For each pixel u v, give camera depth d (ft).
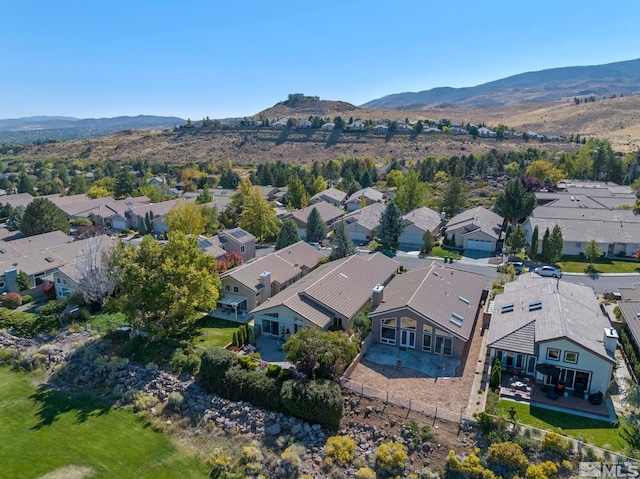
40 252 203.72
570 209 245.24
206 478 90.33
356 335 122.93
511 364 108.78
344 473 87.10
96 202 347.15
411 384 106.52
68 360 134.41
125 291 133.39
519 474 80.59
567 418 91.76
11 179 521.24
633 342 116.98
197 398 112.88
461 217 248.32
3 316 155.84
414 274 152.35
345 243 191.11
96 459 96.07
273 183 435.53
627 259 200.75
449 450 86.79
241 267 159.43
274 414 103.76
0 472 92.48
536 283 136.67
